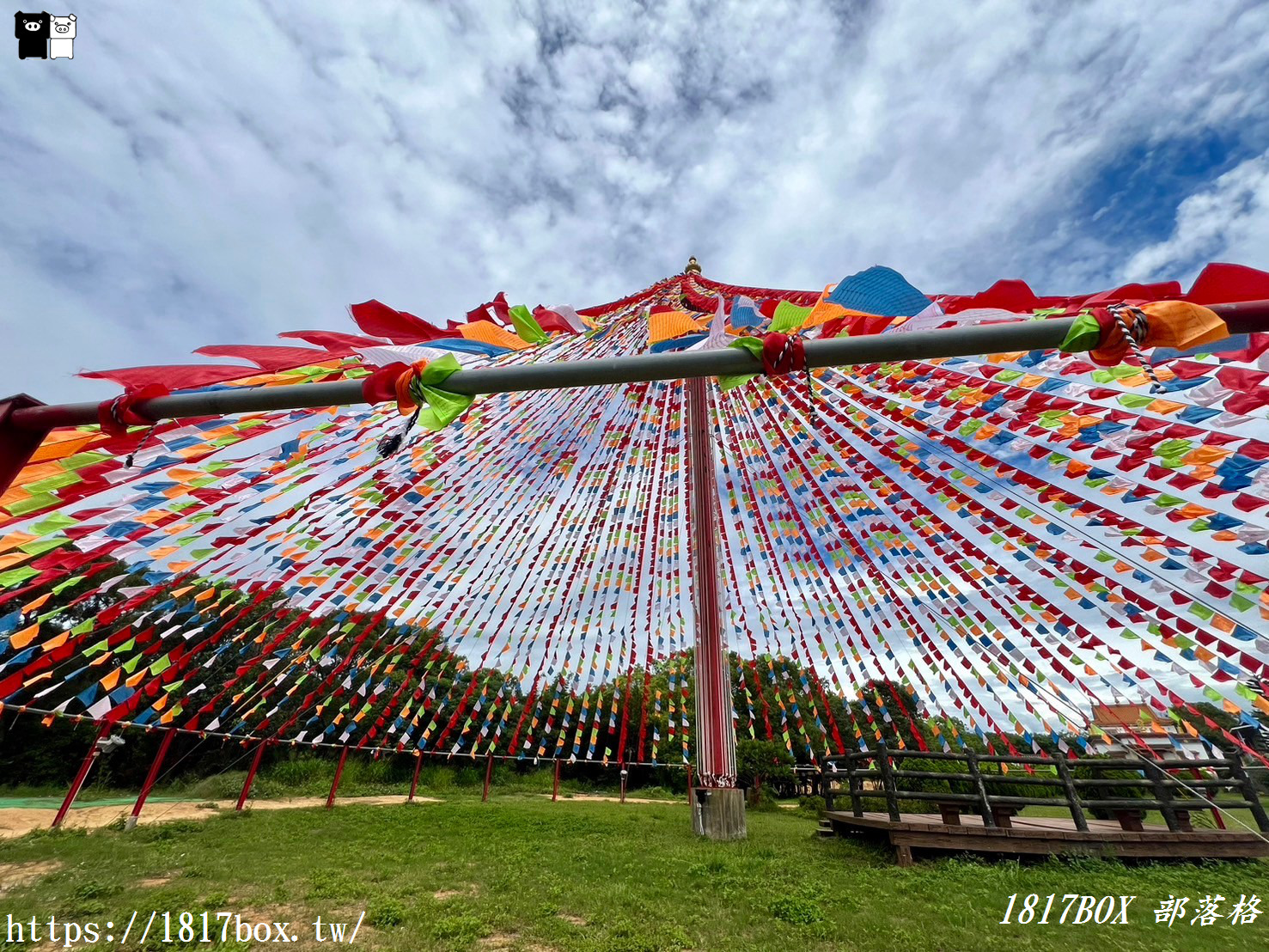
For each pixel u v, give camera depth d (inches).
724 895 210.7
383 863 260.7
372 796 561.9
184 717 498.9
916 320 102.6
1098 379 150.3
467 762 735.1
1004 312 103.9
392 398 103.7
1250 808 254.4
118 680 243.0
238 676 294.8
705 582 342.3
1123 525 189.2
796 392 290.7
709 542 349.4
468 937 172.4
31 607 177.8
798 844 303.9
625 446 386.3
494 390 102.9
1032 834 251.6
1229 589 172.9
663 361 100.7
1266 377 110.3
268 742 410.9
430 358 108.7
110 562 187.3
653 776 804.6
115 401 101.4
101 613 193.5
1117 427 162.2
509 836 329.1
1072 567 216.5
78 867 243.1
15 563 134.3
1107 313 88.4
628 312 345.7
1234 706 175.8
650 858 265.1
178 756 595.2
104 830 315.3
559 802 569.6
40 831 297.9
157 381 105.3
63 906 194.9
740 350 99.7
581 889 216.4
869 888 220.1
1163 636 193.3
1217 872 235.8
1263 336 100.7
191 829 332.8
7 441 100.6
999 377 173.5
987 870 237.5
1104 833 253.0
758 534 379.6
